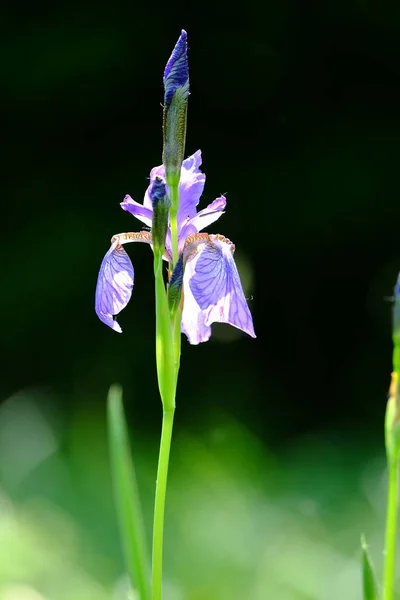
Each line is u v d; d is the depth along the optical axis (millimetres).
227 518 2197
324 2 3430
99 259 3480
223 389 3520
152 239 1162
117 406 1243
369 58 3492
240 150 3570
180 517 2213
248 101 3543
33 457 2586
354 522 2238
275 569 1914
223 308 1188
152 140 3508
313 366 3689
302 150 3541
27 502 2305
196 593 1883
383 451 2834
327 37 3494
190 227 1204
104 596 1852
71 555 2008
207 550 2027
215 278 1189
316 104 3537
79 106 3465
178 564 1992
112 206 3506
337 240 3609
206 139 3572
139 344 3479
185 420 3375
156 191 1157
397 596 1761
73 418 2914
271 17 3471
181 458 2658
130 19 3348
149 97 3479
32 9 3291
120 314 3500
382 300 3646
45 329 3492
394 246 3590
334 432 3281
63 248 3459
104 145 3537
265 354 3670
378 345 3645
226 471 2537
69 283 3467
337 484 2541
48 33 3307
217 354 3586
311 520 2266
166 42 3430
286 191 3549
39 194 3525
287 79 3543
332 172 3502
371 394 3605
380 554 1952
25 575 1871
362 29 3439
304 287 3701
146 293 3516
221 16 3463
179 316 1169
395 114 3480
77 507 2297
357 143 3502
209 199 3586
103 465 2531
